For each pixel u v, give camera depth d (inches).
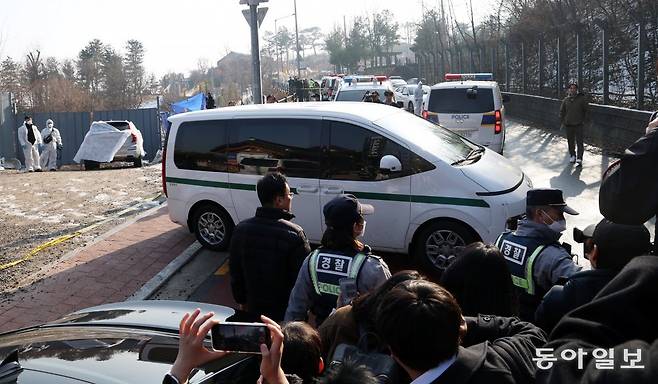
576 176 448.1
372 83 856.3
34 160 765.3
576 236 137.3
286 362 98.0
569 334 59.9
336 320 110.3
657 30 522.9
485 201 246.1
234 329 79.5
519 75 1043.3
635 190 70.1
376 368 89.7
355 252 143.7
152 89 3157.0
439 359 69.2
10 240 352.5
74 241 342.3
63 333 128.4
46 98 1943.9
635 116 501.7
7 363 106.6
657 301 57.8
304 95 1378.0
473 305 119.6
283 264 161.5
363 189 265.3
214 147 297.6
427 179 254.2
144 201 456.1
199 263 298.8
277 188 164.6
